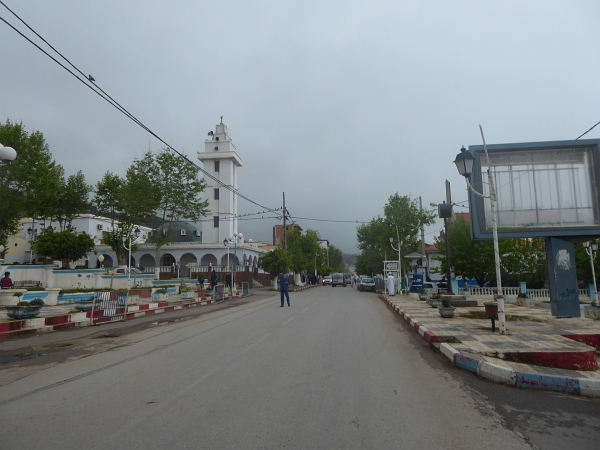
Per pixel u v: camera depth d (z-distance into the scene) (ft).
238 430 15.57
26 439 14.80
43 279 90.68
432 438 15.07
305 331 41.86
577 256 83.05
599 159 41.37
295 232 209.36
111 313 54.54
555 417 17.56
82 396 20.03
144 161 120.06
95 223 172.86
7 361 28.99
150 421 16.49
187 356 29.48
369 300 94.27
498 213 42.19
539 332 35.04
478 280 91.25
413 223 136.67
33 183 103.04
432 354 30.66
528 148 42.22
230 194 184.96
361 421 16.63
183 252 167.32
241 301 93.40
